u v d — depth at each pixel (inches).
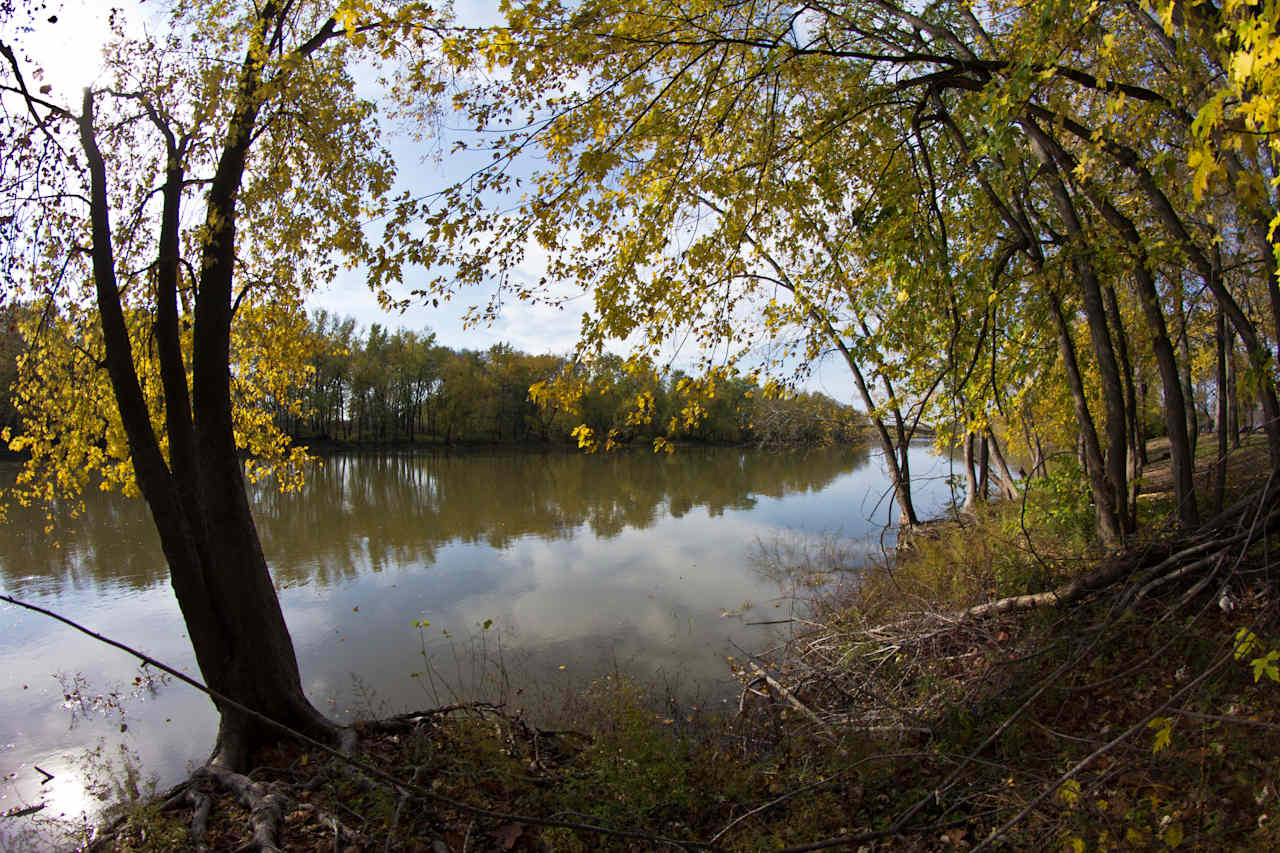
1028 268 367.2
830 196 256.8
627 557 666.2
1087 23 163.3
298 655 414.6
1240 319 267.6
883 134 258.1
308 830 183.5
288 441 394.9
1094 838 149.2
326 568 633.0
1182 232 268.1
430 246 191.0
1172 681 204.4
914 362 267.6
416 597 531.5
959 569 365.1
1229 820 146.2
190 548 244.1
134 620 488.1
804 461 2114.9
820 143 252.5
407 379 2896.2
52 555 681.0
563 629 450.3
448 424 2871.6
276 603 258.5
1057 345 395.9
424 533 807.1
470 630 451.8
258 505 1072.8
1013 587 320.5
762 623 445.1
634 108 211.9
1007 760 194.9
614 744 215.3
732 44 223.3
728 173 236.8
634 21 198.7
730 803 196.7
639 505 1049.5
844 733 229.6
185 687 377.4
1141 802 155.7
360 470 1839.3
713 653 398.0
